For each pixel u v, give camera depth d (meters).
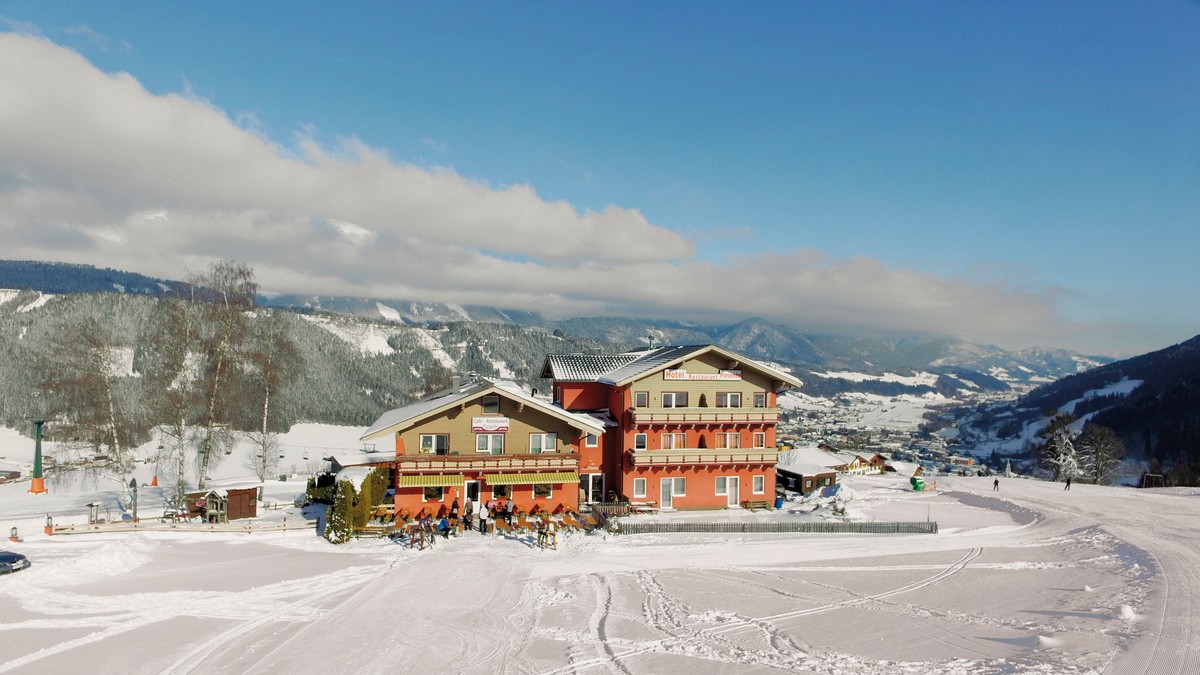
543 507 49.56
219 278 57.72
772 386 56.84
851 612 27.89
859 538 44.84
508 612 27.78
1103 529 46.69
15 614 25.89
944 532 47.47
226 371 57.97
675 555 39.12
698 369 55.84
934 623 26.09
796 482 66.56
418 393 132.00
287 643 23.59
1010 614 27.33
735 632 25.22
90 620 25.50
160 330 56.12
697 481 54.88
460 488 47.97
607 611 28.03
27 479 72.81
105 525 44.12
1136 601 28.12
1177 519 52.53
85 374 58.34
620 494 54.94
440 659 22.38
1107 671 19.38
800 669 21.05
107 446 65.94
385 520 45.84
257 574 32.84
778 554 39.72
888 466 98.00
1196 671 19.36
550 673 21.08
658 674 20.83
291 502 55.97
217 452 64.25
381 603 28.55
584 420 50.03
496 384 51.69
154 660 21.69
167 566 34.19
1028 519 53.16
